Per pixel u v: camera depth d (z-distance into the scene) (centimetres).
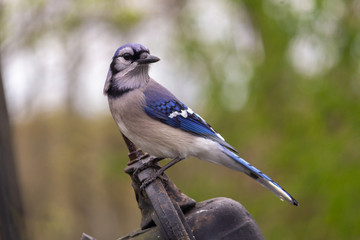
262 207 1245
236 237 376
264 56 1238
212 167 1390
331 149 1077
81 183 1955
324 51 1098
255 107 1253
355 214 1036
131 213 2025
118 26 1600
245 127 1278
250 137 1276
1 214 600
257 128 1254
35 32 1592
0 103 630
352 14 1097
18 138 1969
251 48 1305
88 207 1956
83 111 1909
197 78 1301
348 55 1085
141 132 605
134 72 613
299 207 1212
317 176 1078
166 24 1468
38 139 1975
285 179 1197
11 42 1573
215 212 379
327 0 1059
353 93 1100
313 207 1201
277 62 1194
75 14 1606
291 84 1205
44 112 1955
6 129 629
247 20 1307
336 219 1053
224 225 378
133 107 600
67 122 1944
